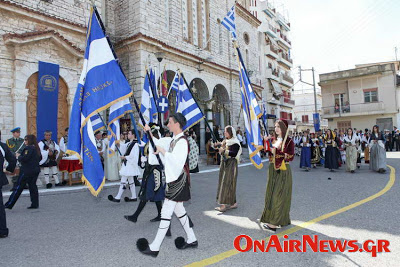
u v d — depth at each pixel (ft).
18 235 14.20
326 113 102.89
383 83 92.94
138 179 32.35
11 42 31.63
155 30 48.55
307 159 38.78
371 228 13.89
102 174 13.42
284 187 14.21
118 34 48.80
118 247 12.35
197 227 14.96
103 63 13.93
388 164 41.88
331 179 30.09
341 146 42.63
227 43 69.51
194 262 10.60
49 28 36.09
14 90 31.99
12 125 32.27
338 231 13.66
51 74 35.22
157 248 10.61
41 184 30.09
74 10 39.17
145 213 18.48
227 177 18.34
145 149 15.88
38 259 11.18
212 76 62.80
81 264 10.62
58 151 29.63
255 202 20.68
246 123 19.38
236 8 75.25
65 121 37.29
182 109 23.63
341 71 98.78
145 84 32.91
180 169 10.81
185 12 58.18
